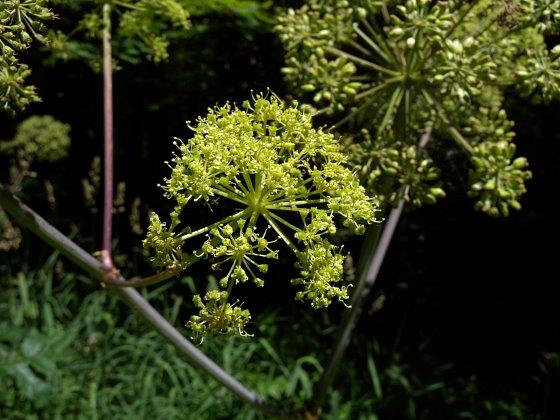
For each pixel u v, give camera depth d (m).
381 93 2.99
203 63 7.44
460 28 3.01
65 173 9.12
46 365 6.12
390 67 2.95
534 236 8.60
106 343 7.20
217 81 7.79
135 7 3.18
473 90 2.67
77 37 4.01
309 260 1.77
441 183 2.81
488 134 2.92
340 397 6.91
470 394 7.95
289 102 2.98
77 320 7.42
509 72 3.00
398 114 2.93
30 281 7.71
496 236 8.63
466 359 8.67
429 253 8.82
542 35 2.98
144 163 8.90
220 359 7.27
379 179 2.82
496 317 8.80
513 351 8.65
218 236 1.73
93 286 8.03
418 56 2.82
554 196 8.33
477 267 8.80
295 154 1.79
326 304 1.77
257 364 7.48
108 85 2.78
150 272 8.52
